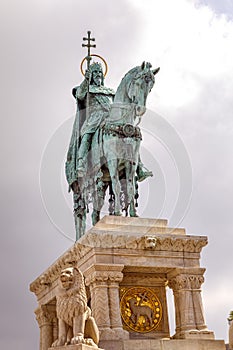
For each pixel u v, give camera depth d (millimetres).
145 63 16719
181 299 16109
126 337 14977
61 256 17391
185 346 14906
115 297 15445
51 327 18672
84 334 13555
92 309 15469
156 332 16328
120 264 15797
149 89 16609
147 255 16172
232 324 14391
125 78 16969
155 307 16562
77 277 13727
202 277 16375
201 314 15945
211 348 15031
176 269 16281
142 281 16656
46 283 18375
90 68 19469
